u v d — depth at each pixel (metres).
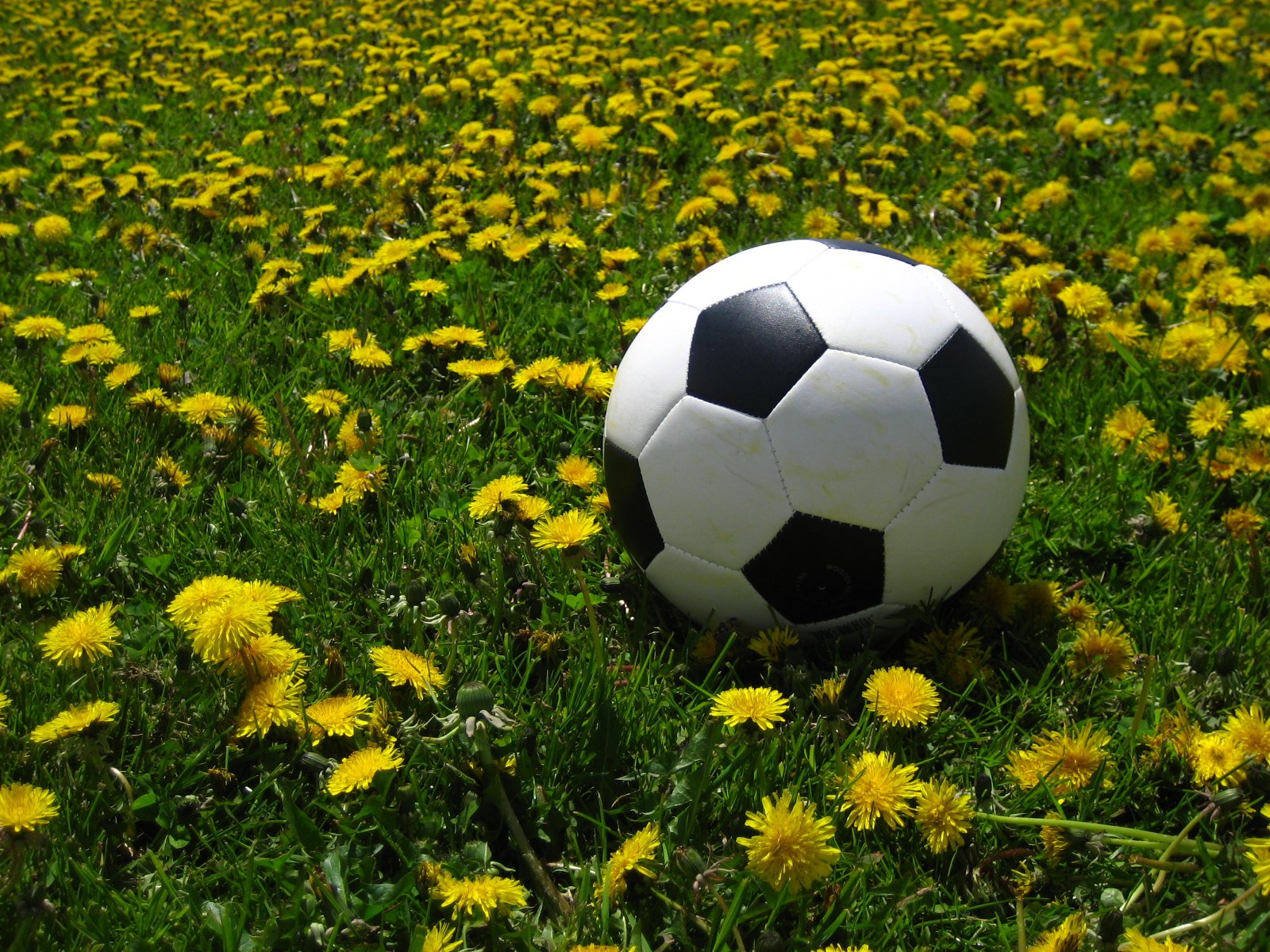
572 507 0.85
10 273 1.27
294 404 0.98
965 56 2.22
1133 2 2.75
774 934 0.53
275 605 0.65
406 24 2.73
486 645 0.70
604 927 0.56
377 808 0.60
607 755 0.65
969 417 0.67
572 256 1.23
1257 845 0.56
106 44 2.74
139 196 1.49
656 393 0.69
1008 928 0.58
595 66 2.09
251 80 2.32
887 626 0.70
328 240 1.30
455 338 0.98
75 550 0.75
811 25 2.57
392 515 0.84
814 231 1.20
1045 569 0.82
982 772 0.65
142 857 0.61
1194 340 0.97
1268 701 0.70
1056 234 1.33
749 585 0.69
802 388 0.65
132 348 1.05
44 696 0.68
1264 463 0.86
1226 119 1.79
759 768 0.61
